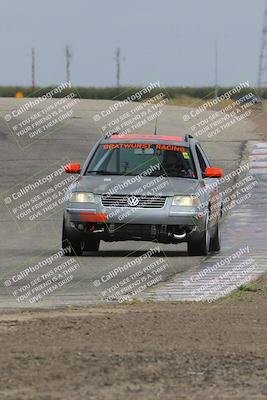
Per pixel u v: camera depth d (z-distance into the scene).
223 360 21.08
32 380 19.00
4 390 18.23
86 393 18.08
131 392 18.23
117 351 21.69
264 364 20.78
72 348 21.92
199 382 19.12
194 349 22.08
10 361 20.53
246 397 18.06
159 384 18.89
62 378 19.19
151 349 21.98
